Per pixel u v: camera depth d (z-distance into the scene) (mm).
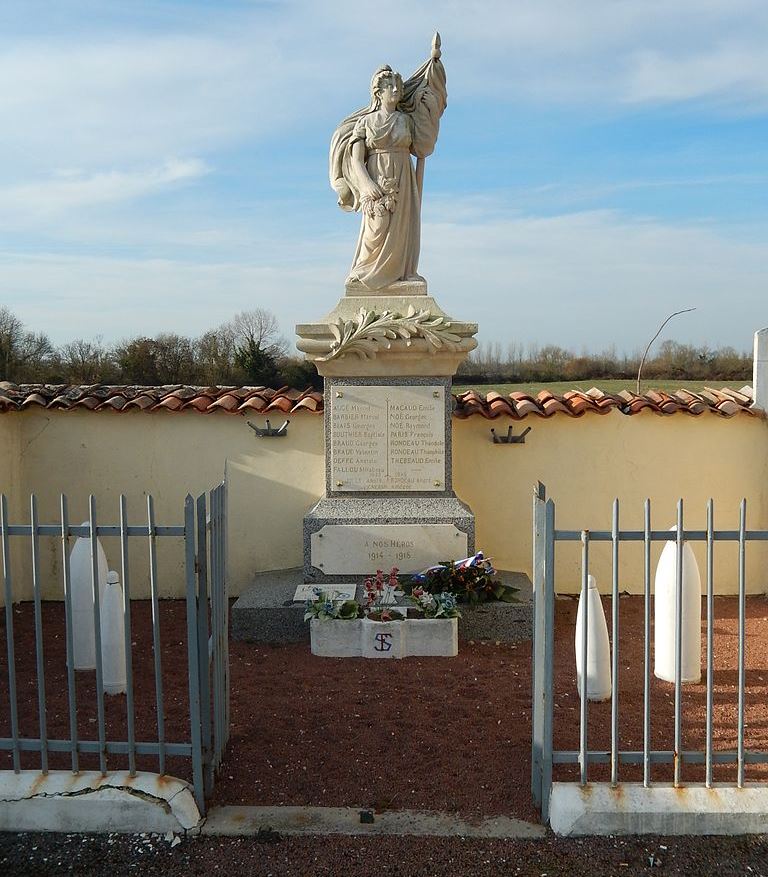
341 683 6715
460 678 6816
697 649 6680
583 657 4590
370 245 8719
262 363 24172
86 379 23000
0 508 4723
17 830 4621
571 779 5051
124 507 4613
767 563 9578
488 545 9688
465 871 4219
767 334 9547
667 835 4480
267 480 9711
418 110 8789
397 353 8484
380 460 8641
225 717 5496
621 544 9727
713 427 9625
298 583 8820
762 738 5609
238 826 4609
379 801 4852
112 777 4707
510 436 9539
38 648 4719
